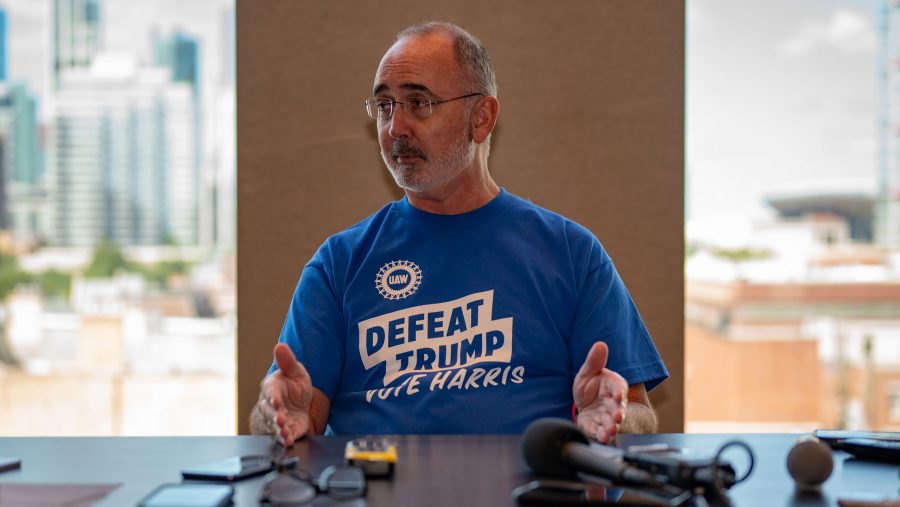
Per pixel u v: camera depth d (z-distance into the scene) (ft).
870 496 2.90
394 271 5.62
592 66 8.34
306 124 8.34
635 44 8.34
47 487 3.10
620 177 8.36
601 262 5.69
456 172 5.65
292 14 8.32
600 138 8.35
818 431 4.00
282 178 8.34
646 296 8.36
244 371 8.31
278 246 8.32
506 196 5.90
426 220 5.73
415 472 3.32
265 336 8.31
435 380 5.20
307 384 4.38
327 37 8.34
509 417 5.11
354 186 8.34
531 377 5.32
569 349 5.53
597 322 5.46
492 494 3.00
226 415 9.44
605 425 3.90
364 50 8.34
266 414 4.17
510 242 5.65
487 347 5.33
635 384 5.41
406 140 5.55
